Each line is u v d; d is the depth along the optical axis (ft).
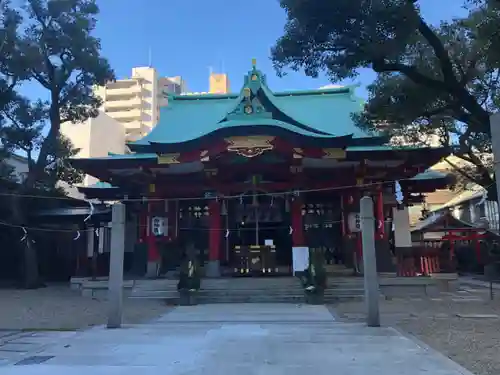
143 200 82.74
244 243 95.09
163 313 55.83
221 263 90.58
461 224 114.42
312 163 80.84
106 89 290.97
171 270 88.43
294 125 79.82
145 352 32.42
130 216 102.01
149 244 83.92
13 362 30.22
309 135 73.00
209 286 70.74
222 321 48.26
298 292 67.87
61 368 28.27
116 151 206.39
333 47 53.83
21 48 90.74
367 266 44.34
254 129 73.26
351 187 80.69
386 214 93.04
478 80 67.62
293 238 80.48
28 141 99.50
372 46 50.75
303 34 53.06
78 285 84.99
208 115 100.07
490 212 131.85
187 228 90.12
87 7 97.14
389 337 37.50
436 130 78.48
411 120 62.75
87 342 36.45
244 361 29.50
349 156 77.25
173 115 100.89
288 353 31.73
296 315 52.44
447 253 92.84
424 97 59.36
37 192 100.53
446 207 149.28
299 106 98.99
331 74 57.72
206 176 81.41
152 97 292.81
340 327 42.83
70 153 108.47
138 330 42.11
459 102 58.39
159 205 85.10
